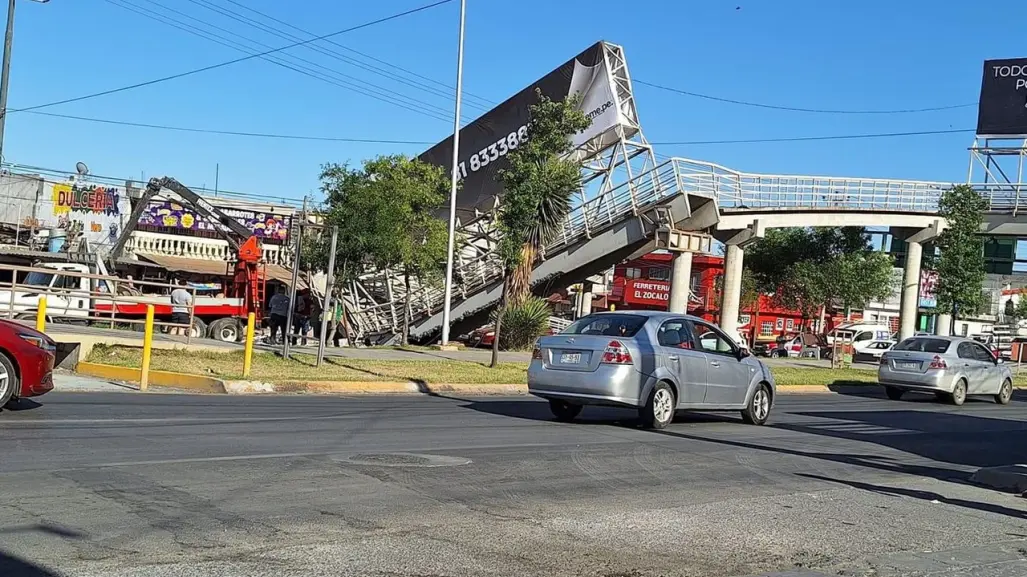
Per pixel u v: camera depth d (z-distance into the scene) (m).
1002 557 7.07
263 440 10.34
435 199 34.91
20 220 38.62
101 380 16.38
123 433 10.21
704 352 14.41
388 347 27.75
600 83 32.97
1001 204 42.62
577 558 6.28
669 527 7.36
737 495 8.89
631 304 64.12
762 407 15.57
